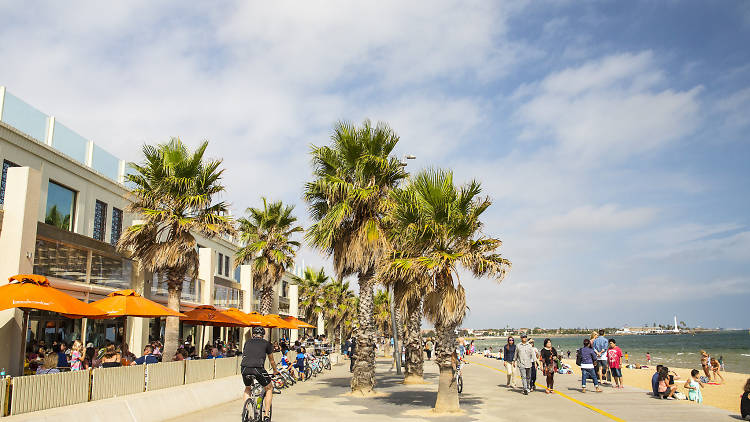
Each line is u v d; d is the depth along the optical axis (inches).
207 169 681.6
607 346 726.5
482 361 1467.8
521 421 426.9
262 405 369.1
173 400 440.8
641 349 4200.3
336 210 632.4
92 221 748.0
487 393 639.8
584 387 644.7
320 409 503.5
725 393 789.9
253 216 1072.8
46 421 288.4
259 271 1040.8
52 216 668.1
